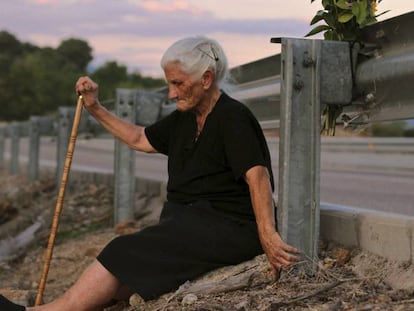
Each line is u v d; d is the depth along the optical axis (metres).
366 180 12.12
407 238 3.43
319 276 3.68
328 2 3.94
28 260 6.42
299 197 3.81
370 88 3.82
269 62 5.10
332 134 4.06
